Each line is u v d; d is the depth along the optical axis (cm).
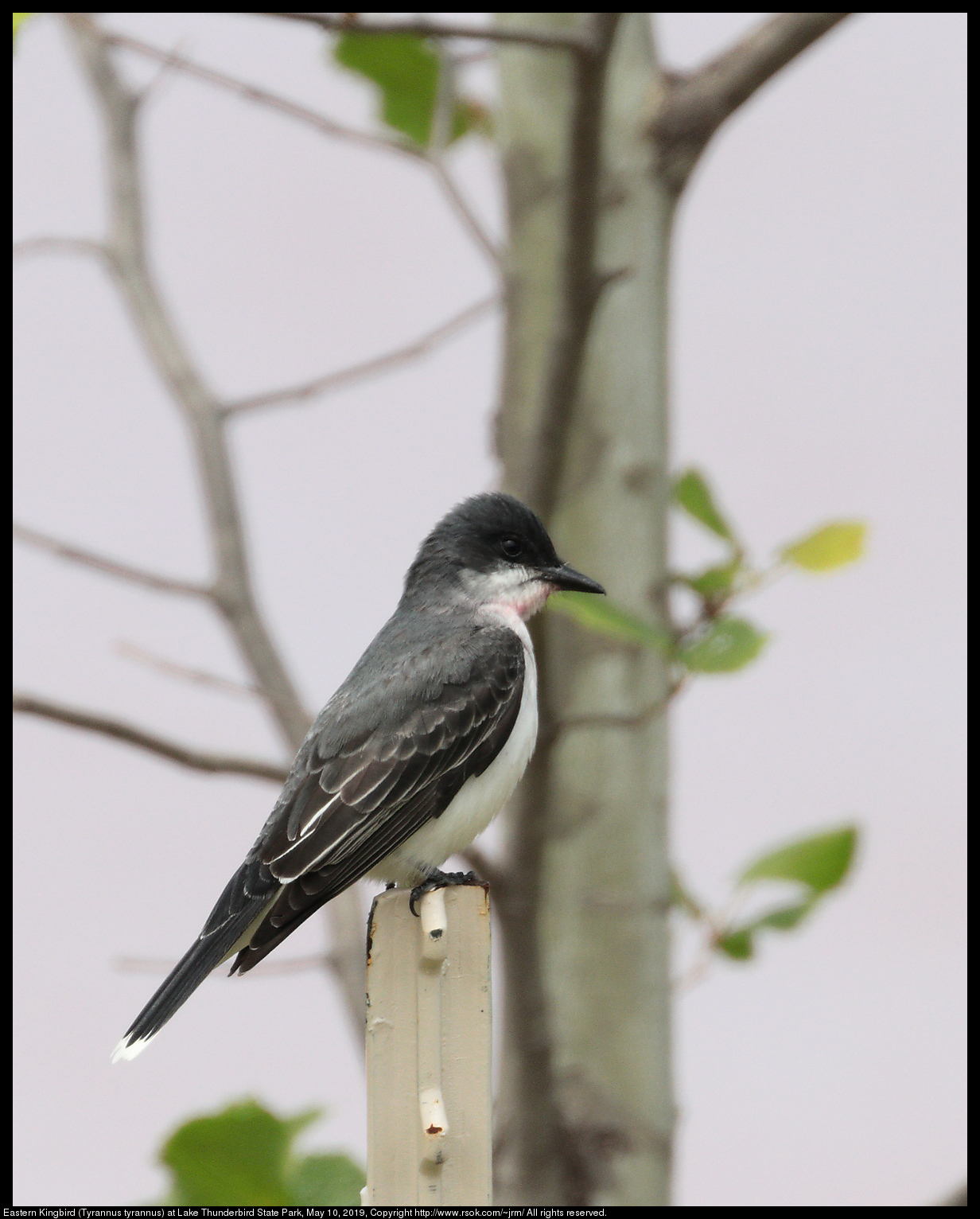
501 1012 998
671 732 1188
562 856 1159
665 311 1222
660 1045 1141
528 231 1183
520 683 1082
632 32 1213
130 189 1276
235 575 1152
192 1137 705
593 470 1192
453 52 1142
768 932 1035
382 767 1016
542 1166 997
